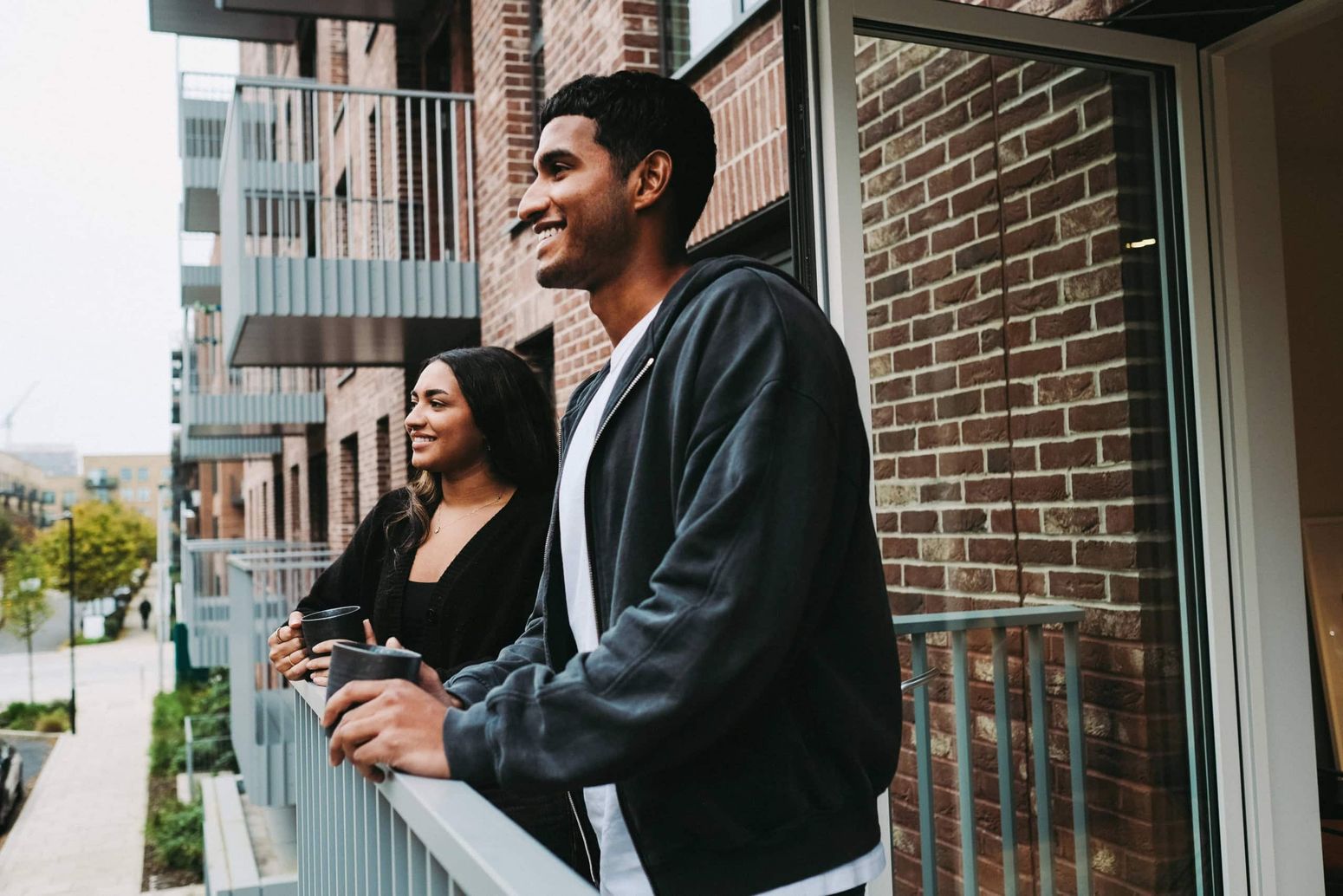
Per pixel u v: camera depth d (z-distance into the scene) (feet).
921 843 7.11
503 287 22.67
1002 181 7.21
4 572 209.36
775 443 3.25
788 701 3.54
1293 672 7.73
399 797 3.52
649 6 16.42
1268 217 7.81
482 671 4.58
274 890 19.47
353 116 34.42
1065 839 7.35
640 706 3.05
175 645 85.81
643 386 3.80
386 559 7.67
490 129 23.21
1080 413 7.36
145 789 69.26
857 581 3.64
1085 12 7.80
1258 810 7.52
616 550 3.78
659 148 4.10
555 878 2.55
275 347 29.55
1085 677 7.38
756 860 3.49
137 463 419.95
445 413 7.60
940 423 6.99
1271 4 7.29
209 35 45.29
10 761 63.31
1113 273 7.46
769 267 3.73
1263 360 7.74
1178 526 7.59
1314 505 12.95
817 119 6.84
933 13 6.90
